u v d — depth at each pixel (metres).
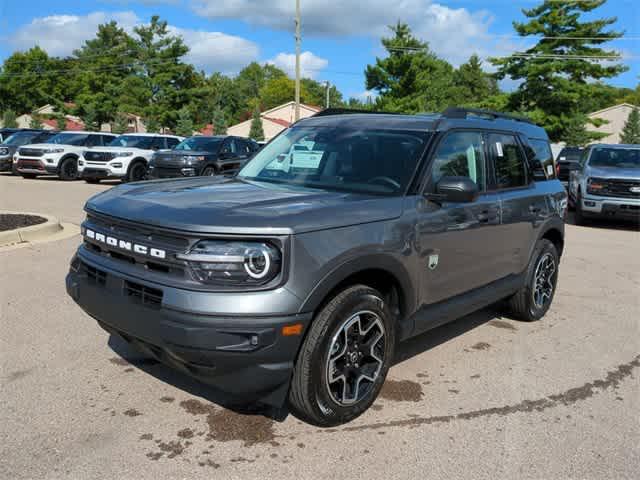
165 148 19.48
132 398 3.69
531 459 3.18
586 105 47.16
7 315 5.14
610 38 41.38
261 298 2.93
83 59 61.66
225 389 3.10
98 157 18.02
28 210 11.62
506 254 4.94
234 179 4.38
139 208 3.31
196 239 2.98
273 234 2.97
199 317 2.90
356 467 3.03
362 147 4.23
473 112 4.75
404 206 3.71
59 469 2.91
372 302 3.46
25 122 64.75
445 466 3.07
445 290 4.18
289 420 3.50
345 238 3.25
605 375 4.41
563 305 6.34
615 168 13.01
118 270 3.28
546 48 41.75
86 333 4.78
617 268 8.34
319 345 3.19
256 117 62.03
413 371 4.34
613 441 3.41
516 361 4.62
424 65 44.06
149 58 55.31
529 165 5.41
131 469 2.94
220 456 3.08
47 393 3.72
